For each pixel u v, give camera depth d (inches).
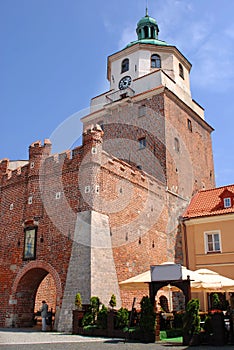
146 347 524.4
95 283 759.1
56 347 509.7
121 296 831.1
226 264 1010.7
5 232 970.7
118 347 518.3
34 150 984.3
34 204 932.0
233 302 776.3
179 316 813.9
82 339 613.6
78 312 711.7
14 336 647.1
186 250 1097.4
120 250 874.1
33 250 884.6
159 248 1034.1
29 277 893.2
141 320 614.5
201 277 731.4
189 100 1481.3
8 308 876.0
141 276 746.8
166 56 1445.6
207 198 1210.0
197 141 1453.0
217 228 1054.4
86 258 777.6
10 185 1013.2
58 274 815.1
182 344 565.6
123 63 1485.0
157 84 1350.9
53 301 977.5
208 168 1488.7
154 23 1562.5
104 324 668.1
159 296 978.1
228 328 641.6
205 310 997.8
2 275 928.9
